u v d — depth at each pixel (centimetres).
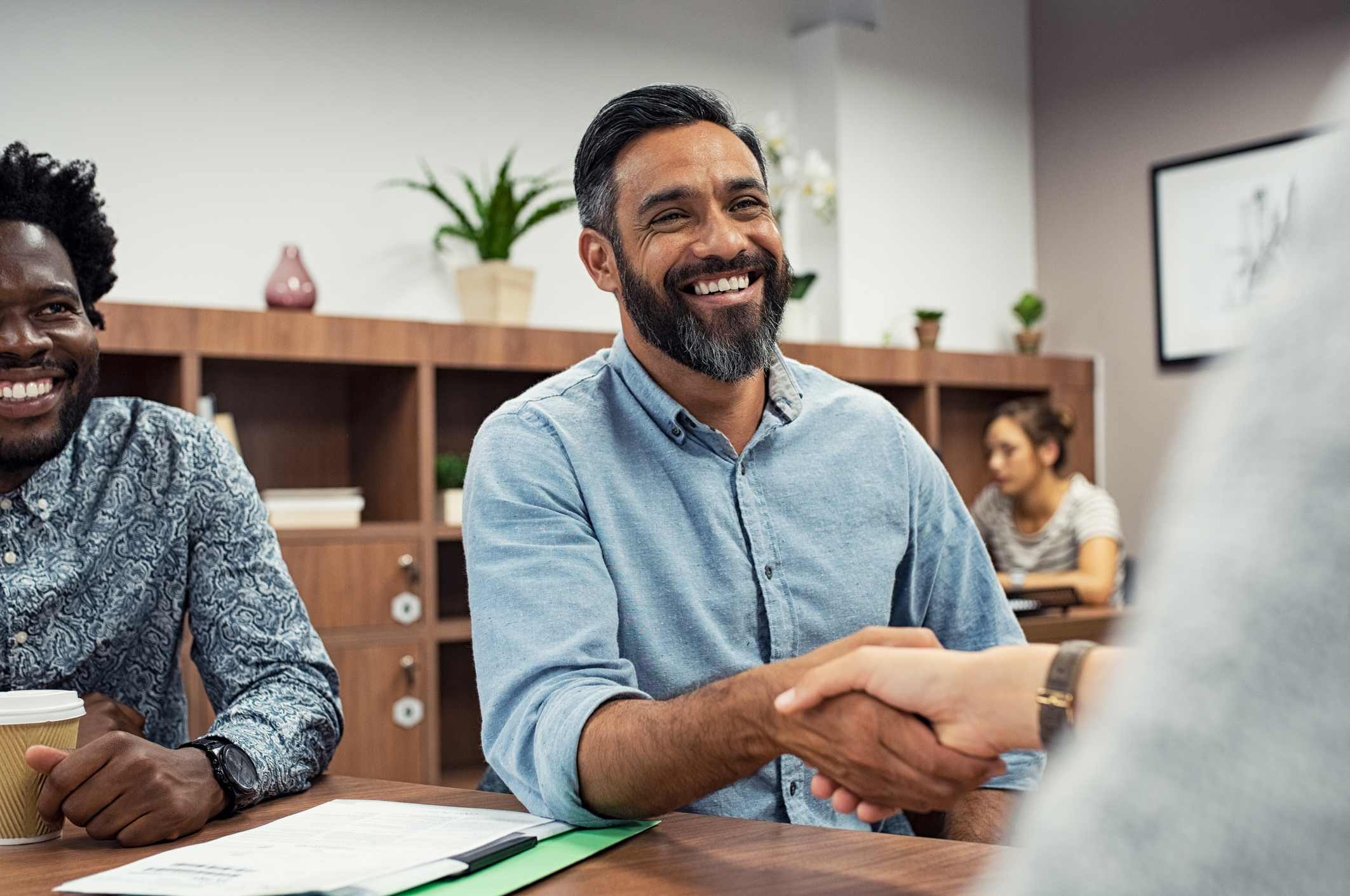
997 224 471
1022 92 482
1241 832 27
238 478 137
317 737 116
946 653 71
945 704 69
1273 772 26
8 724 91
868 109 434
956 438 445
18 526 125
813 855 81
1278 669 27
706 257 121
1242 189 412
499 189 336
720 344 122
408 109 355
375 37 350
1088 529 340
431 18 360
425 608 302
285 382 327
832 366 381
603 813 89
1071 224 468
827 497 131
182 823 92
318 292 338
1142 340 443
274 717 114
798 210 439
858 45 432
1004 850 82
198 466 135
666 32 407
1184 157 432
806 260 437
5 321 121
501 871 76
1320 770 26
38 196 125
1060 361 443
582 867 79
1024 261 479
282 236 333
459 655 338
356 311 343
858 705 73
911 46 448
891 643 78
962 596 141
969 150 464
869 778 75
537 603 106
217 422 285
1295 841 26
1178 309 430
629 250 124
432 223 357
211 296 321
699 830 89
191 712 261
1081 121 466
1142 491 441
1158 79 440
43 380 123
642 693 97
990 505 367
